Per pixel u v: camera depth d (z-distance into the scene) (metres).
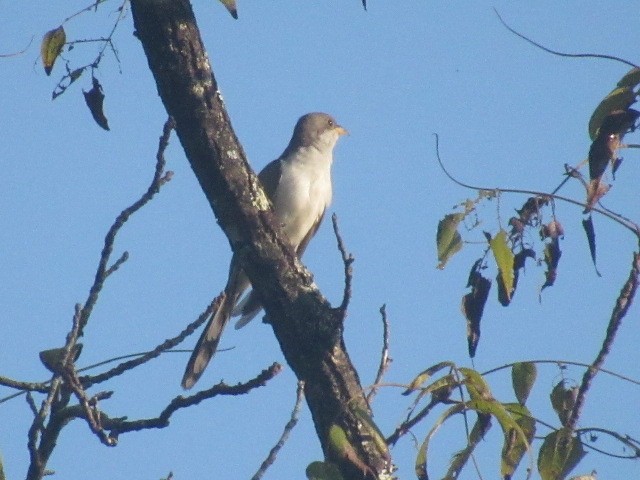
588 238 7.59
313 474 6.58
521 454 6.88
